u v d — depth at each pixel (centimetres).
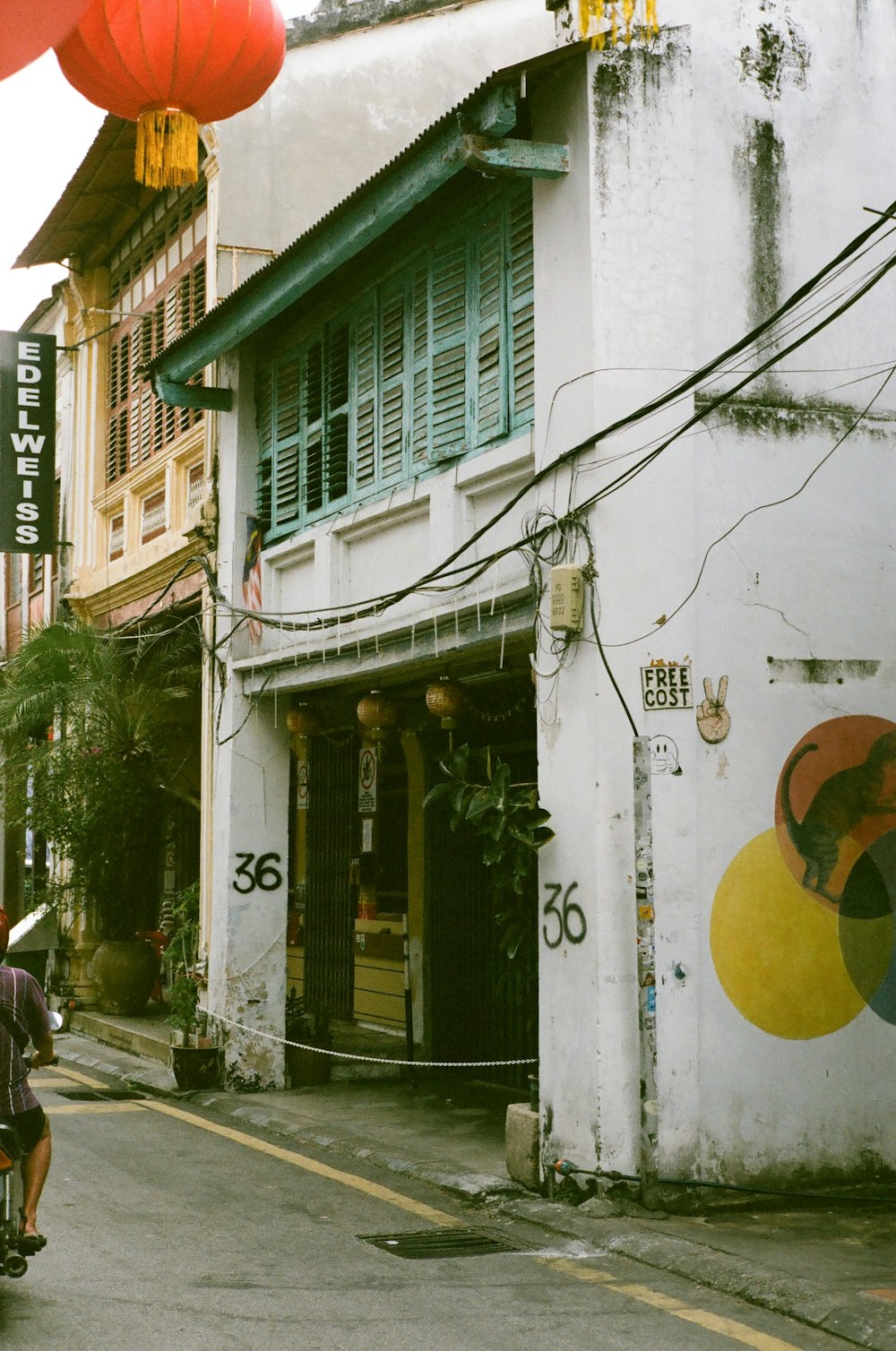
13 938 1812
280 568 1257
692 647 812
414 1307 613
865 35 900
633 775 791
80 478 1911
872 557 870
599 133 825
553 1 865
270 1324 582
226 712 1284
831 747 845
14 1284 630
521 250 925
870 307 885
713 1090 792
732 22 861
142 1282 642
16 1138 603
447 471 988
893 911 851
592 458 814
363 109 1438
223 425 1339
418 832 1416
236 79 476
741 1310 620
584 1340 572
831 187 879
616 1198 771
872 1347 562
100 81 471
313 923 1656
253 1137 1035
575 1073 801
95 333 1902
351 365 1145
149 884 1720
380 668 1068
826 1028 825
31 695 1580
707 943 801
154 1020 1627
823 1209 792
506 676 1168
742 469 838
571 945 810
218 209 1376
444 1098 1191
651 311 823
